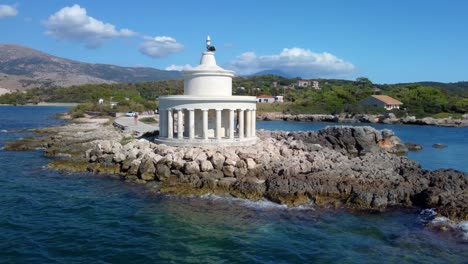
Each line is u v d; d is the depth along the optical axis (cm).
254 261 2088
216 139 3997
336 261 2111
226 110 4381
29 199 3025
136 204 2939
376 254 2202
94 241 2277
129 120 8231
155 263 2038
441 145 6869
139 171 3566
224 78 4250
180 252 2172
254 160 3553
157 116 9912
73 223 2548
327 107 14938
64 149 4781
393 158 4116
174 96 4031
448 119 11994
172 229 2486
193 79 4216
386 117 12812
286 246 2278
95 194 3172
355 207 2917
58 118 11531
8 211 2741
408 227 2586
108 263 2019
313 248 2262
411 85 18762
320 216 2756
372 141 5650
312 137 5562
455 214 2698
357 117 12962
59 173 3825
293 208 2886
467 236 2438
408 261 2122
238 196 3075
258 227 2552
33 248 2161
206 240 2336
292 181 3108
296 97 18475
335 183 3158
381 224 2636
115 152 4019
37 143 5406
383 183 3212
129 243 2267
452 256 2183
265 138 4881
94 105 13250
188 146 3969
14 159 4538
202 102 3984
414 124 12131
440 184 3159
